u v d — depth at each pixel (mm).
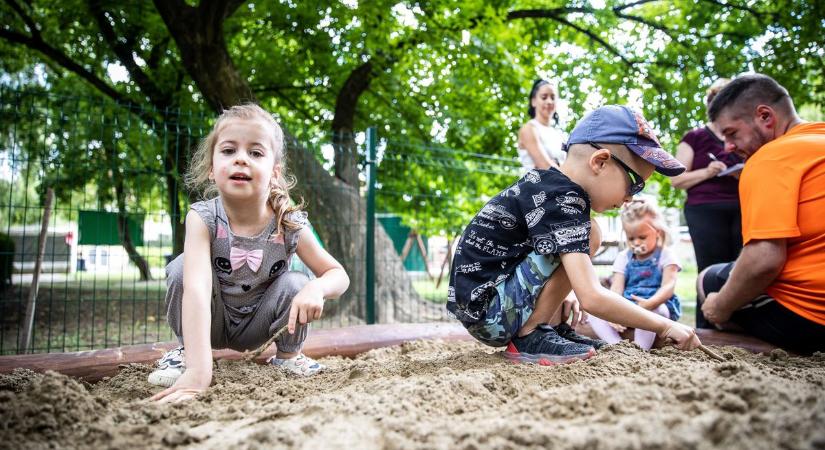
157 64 10266
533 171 2568
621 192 2482
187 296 2297
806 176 2807
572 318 2959
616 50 11094
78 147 8008
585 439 1275
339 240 6605
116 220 5512
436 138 11203
